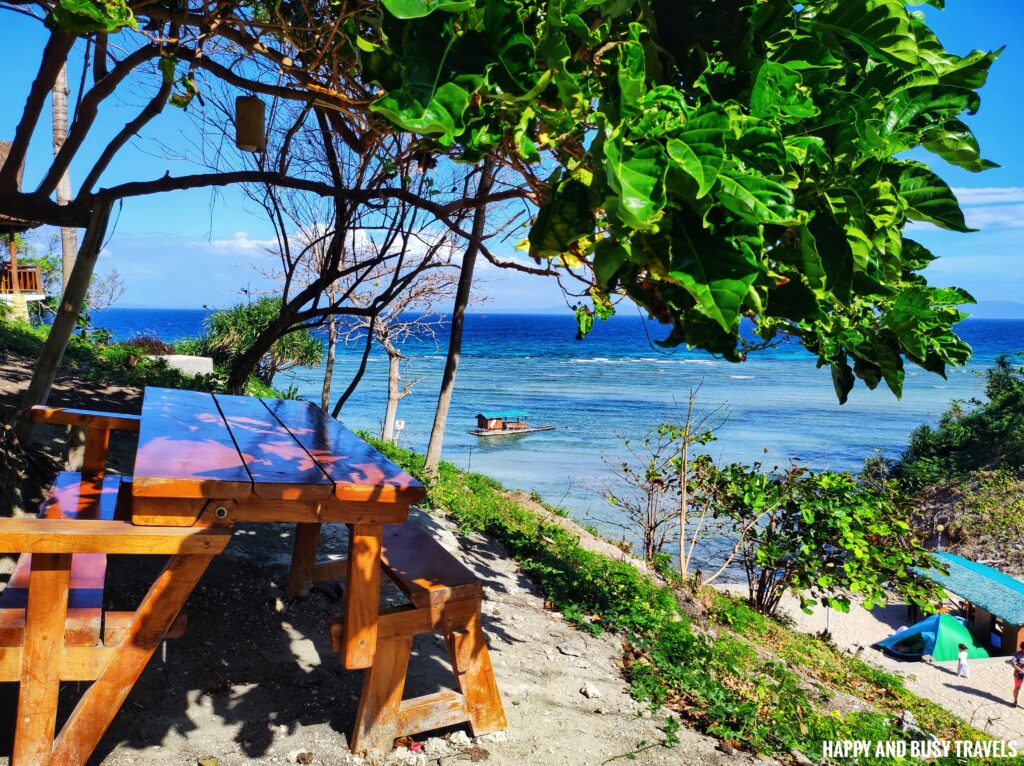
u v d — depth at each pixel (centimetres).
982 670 1819
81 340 1847
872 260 179
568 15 154
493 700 383
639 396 7425
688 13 182
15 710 338
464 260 1163
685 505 1275
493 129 160
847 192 173
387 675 348
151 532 276
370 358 9656
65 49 354
